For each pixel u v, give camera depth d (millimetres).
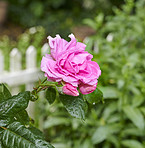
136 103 2730
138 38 3645
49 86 952
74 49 862
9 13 9484
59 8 9734
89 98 953
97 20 3674
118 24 3594
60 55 852
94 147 2992
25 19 9320
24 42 4590
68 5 9695
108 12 8172
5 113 824
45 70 828
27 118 949
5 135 789
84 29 7641
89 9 9297
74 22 8883
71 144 3170
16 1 10000
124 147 3029
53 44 891
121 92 2848
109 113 2859
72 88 826
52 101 1063
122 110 2879
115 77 2971
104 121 2900
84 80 832
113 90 2787
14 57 3344
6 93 957
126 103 2934
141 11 3658
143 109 2791
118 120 3176
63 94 919
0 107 832
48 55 903
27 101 848
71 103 918
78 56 860
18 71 3342
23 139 783
